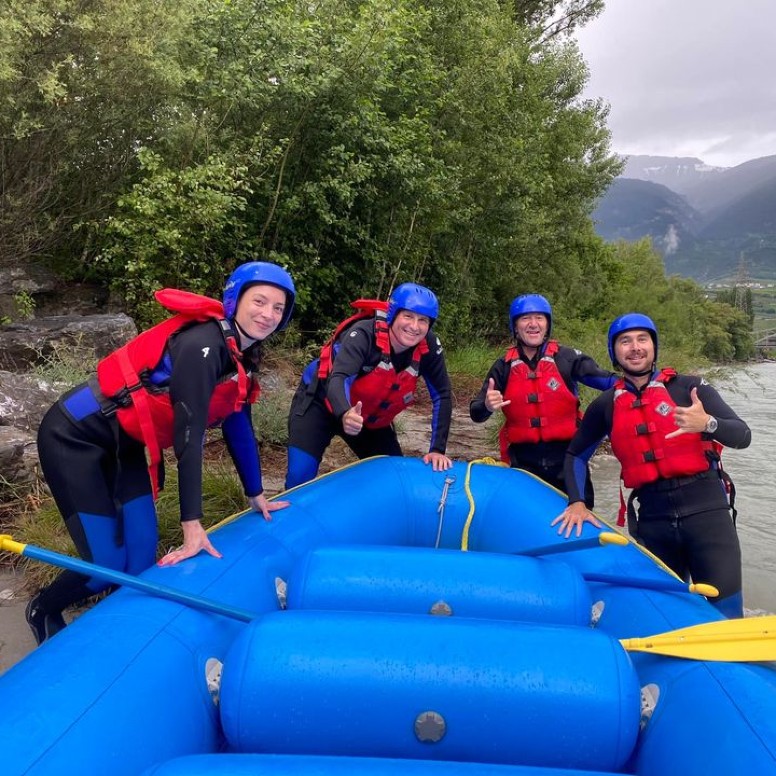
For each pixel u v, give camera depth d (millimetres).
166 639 1813
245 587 2287
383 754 1545
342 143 8258
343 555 2201
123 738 1443
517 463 4016
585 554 2674
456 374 10633
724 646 1724
